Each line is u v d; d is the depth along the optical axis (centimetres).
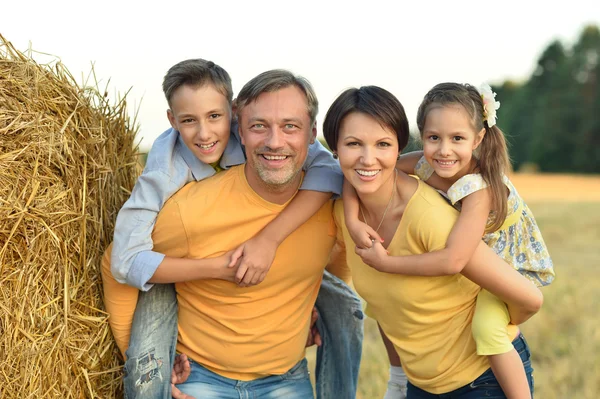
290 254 306
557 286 751
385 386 459
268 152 284
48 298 271
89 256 293
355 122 274
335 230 316
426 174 311
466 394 291
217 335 310
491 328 276
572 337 564
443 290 284
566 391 462
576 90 5356
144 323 299
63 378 276
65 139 279
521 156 5672
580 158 5219
